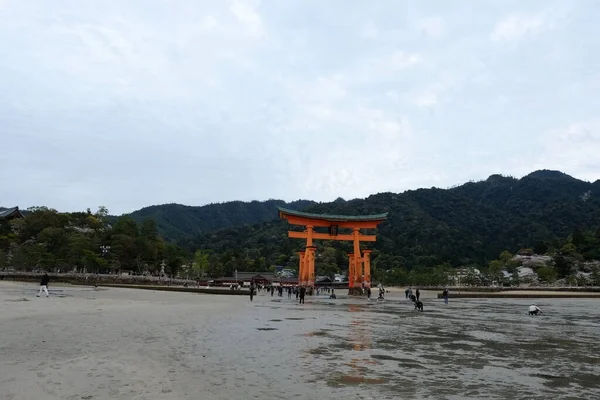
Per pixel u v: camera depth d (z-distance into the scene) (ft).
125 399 27.66
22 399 26.89
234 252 526.57
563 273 437.99
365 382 34.42
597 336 69.82
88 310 87.81
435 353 49.52
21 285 218.59
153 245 377.71
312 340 57.36
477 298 245.65
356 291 243.19
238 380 34.04
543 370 41.01
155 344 49.78
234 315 92.12
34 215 343.67
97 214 406.00
